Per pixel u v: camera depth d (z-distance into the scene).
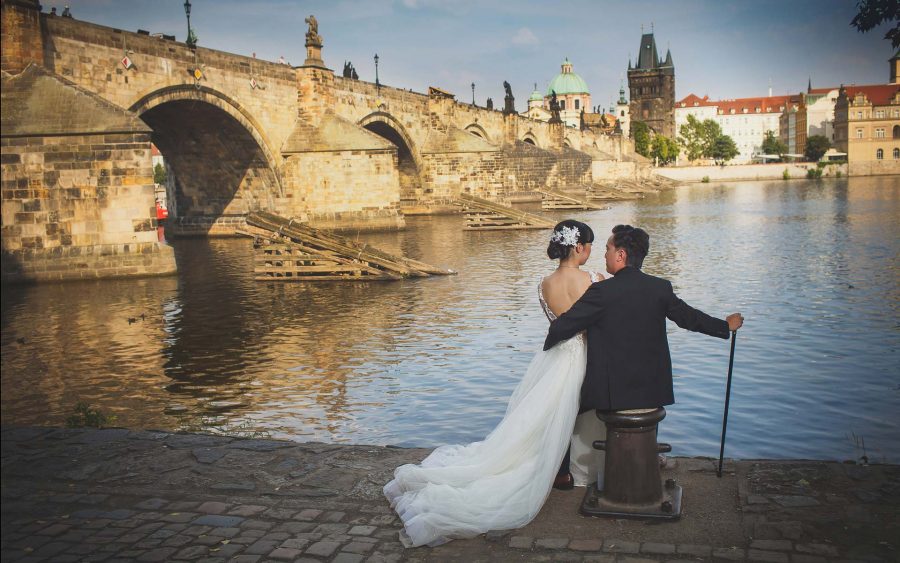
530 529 6.45
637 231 6.89
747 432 12.25
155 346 19.98
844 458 11.05
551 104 126.44
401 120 75.88
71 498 7.38
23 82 33.56
